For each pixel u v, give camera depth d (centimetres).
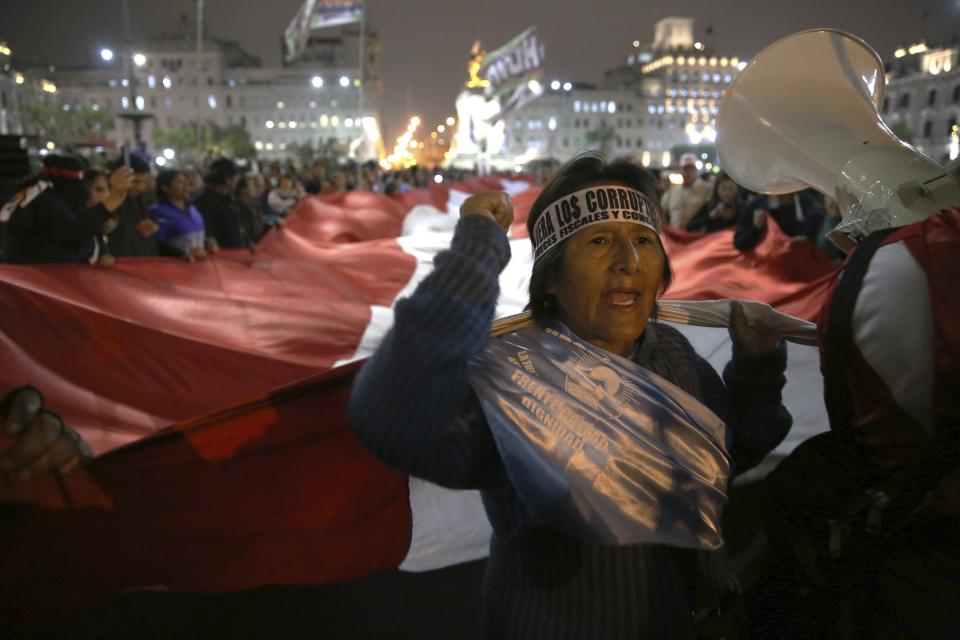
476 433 112
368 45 10212
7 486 184
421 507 220
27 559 186
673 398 115
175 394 296
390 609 277
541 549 118
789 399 229
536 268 124
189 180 564
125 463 185
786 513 122
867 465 113
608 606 116
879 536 109
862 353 108
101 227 452
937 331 98
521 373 110
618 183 120
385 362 99
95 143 2166
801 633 120
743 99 139
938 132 6350
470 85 4725
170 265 379
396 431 101
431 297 97
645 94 11538
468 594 286
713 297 455
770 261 482
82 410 278
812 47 132
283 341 354
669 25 12506
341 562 206
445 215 866
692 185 956
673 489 110
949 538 104
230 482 191
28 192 440
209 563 195
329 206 835
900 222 111
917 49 6619
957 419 100
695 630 121
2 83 7038
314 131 10100
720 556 130
